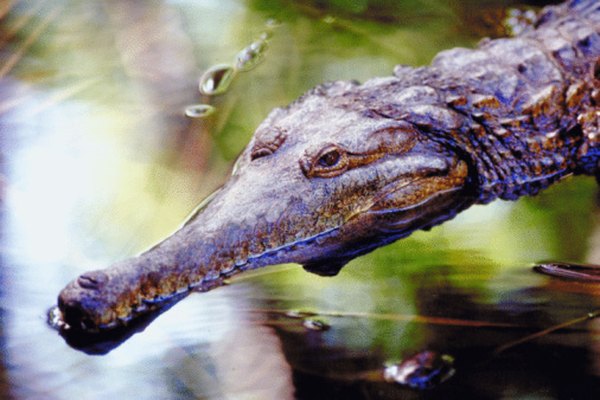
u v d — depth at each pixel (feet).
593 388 13.43
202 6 31.71
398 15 31.14
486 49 23.30
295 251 18.33
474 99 21.07
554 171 21.54
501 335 14.89
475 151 20.81
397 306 16.01
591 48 23.09
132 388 13.79
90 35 29.19
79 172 21.15
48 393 13.62
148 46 28.68
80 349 14.79
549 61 22.40
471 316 15.56
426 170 20.02
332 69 27.20
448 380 13.71
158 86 26.20
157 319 15.74
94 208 19.57
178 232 17.47
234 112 24.58
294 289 16.71
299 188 18.69
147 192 20.29
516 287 16.52
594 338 14.65
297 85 26.22
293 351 14.61
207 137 23.07
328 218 18.95
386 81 21.85
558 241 18.38
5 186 20.29
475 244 18.40
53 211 19.42
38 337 15.05
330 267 17.57
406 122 20.24
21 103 24.54
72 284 15.38
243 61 27.86
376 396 13.39
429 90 21.11
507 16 30.66
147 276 15.97
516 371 13.85
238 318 15.69
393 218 19.67
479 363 14.11
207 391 13.70
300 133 19.89
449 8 31.40
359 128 19.63
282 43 29.07
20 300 16.07
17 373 14.07
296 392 13.57
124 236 18.39
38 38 28.68
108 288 15.33
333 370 14.08
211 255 17.16
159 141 22.85
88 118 23.98
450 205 20.30
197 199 19.94
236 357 14.52
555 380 13.62
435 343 14.71
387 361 14.28
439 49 28.43
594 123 21.72
